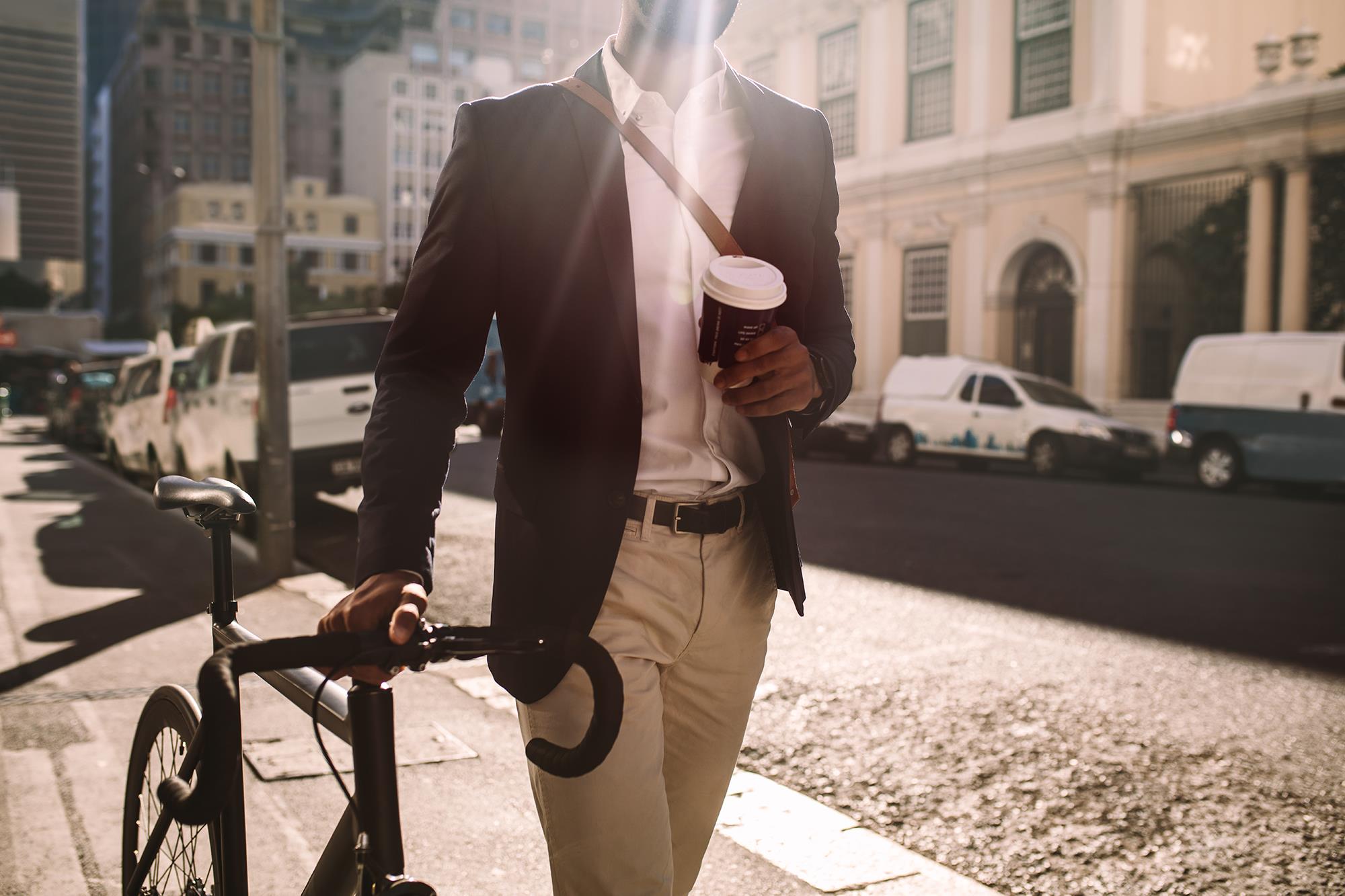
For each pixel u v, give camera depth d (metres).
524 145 1.52
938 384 16.94
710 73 1.64
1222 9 19.53
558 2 110.56
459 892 2.98
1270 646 5.56
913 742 4.19
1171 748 4.09
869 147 22.86
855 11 22.89
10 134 155.50
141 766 2.09
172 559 8.34
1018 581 7.30
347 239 98.56
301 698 1.63
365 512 1.33
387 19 106.69
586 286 1.52
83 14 161.38
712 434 1.61
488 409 24.55
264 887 2.97
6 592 6.98
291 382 10.53
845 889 3.00
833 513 10.80
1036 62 19.66
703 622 1.62
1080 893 2.98
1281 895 2.96
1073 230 19.09
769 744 4.18
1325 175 16.50
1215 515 10.79
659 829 1.54
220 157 108.75
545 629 1.15
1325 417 13.05
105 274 147.00
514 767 3.93
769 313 1.45
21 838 3.30
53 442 25.73
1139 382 18.73
